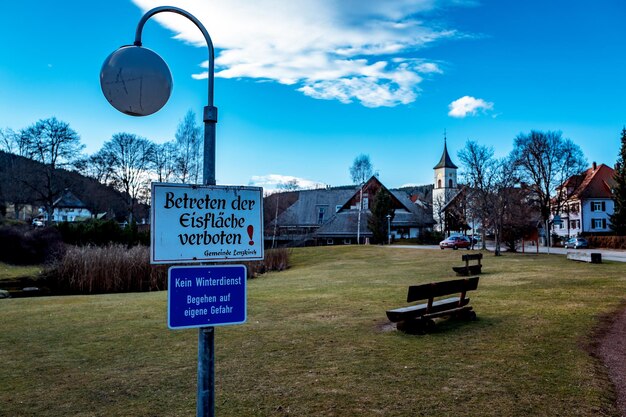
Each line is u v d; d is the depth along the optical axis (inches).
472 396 246.4
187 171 2534.5
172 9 156.6
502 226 1539.1
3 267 1310.3
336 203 3255.4
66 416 240.5
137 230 1929.1
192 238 148.9
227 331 418.6
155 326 463.2
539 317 433.1
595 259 1002.1
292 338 387.5
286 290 735.7
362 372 291.4
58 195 2674.7
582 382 263.0
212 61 157.5
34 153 2449.6
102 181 2906.0
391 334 387.5
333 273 1104.8
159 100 163.5
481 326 403.9
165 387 281.4
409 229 3038.9
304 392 260.2
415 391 256.1
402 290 686.5
